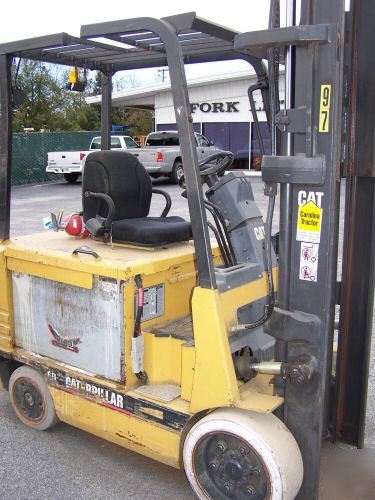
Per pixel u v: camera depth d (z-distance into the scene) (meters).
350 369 3.29
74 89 3.95
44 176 21.27
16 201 15.10
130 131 35.12
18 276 3.60
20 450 3.49
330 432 3.44
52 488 3.11
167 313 3.29
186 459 2.79
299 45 2.39
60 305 3.34
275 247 3.47
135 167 4.04
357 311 3.19
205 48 3.50
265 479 2.57
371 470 3.19
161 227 3.46
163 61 3.88
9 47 3.29
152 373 3.07
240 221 3.13
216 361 2.65
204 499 2.79
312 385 2.63
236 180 3.17
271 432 2.59
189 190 2.63
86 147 23.62
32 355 3.59
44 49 3.35
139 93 22.98
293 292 2.63
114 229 3.54
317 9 2.40
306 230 2.55
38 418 3.65
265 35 2.37
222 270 2.93
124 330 3.00
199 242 2.64
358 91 2.79
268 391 2.92
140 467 3.32
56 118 34.12
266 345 3.15
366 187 3.02
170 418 2.85
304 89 2.43
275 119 2.50
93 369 3.22
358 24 2.71
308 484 2.73
